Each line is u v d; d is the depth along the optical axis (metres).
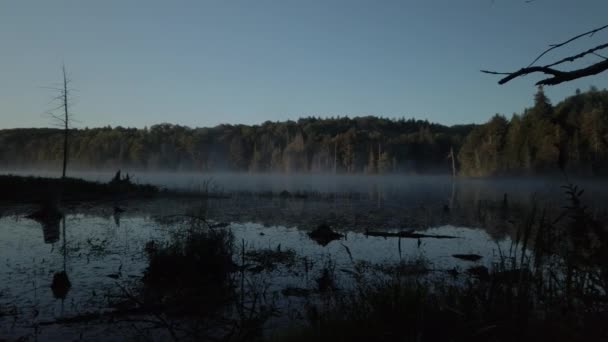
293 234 13.24
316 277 7.78
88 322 5.54
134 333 5.12
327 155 109.81
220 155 122.44
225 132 141.62
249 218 17.22
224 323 5.22
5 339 5.01
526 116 71.19
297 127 149.75
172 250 8.09
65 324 5.48
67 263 8.94
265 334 4.87
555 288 3.80
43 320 5.62
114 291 6.91
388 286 4.31
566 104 68.94
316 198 28.16
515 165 66.25
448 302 3.90
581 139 57.88
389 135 137.00
